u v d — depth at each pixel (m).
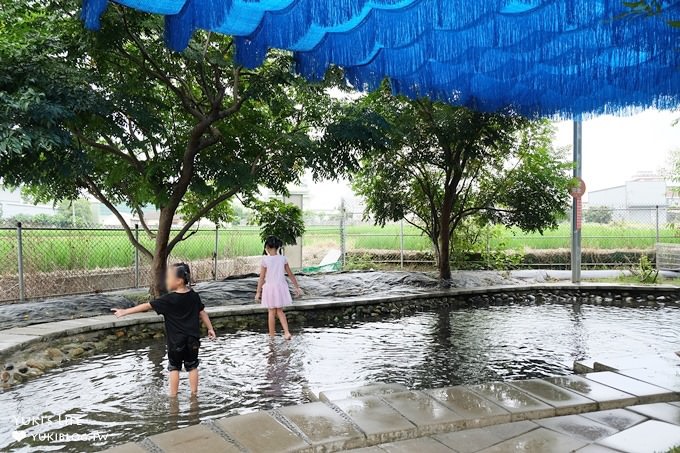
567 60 5.61
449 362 5.91
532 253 15.14
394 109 10.73
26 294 8.41
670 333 7.52
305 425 3.42
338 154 8.45
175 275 4.67
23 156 6.07
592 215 18.78
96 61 7.34
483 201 12.07
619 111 6.54
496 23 4.76
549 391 4.09
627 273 13.29
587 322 8.42
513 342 6.95
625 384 4.27
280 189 9.29
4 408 4.37
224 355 6.14
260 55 5.56
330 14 4.17
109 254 10.45
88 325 6.58
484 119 10.21
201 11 4.68
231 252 13.63
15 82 6.09
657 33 4.53
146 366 5.68
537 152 11.55
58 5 6.70
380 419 3.51
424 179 12.18
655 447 3.09
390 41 4.98
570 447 3.13
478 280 12.01
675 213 15.69
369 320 8.68
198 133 7.74
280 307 7.08
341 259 14.91
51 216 24.45
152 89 8.00
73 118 6.38
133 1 4.78
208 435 3.30
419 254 15.16
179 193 8.11
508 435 3.34
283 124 8.99
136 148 7.57
